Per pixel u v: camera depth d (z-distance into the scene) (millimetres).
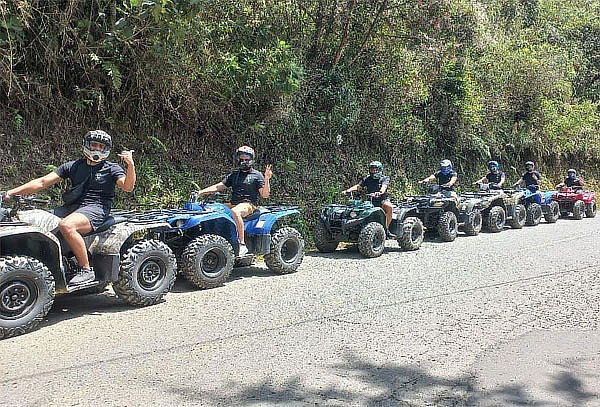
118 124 10289
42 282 5414
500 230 14336
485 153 20109
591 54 29266
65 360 4660
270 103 12023
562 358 4820
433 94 18141
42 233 5469
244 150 8281
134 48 9578
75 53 9148
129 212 7441
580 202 17703
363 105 15375
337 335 5398
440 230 12266
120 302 6645
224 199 10914
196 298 6867
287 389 4102
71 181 6344
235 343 5137
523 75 21609
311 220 12477
